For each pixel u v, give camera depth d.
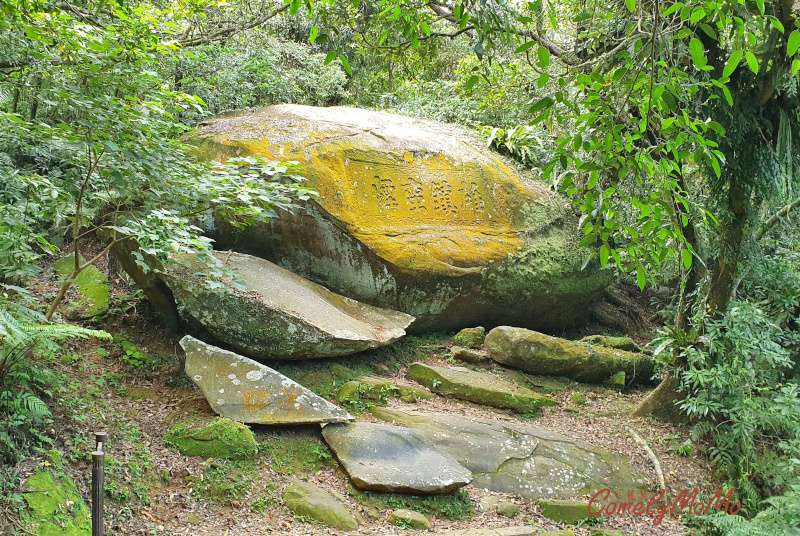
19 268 3.87
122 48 4.27
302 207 6.31
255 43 10.31
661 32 2.79
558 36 8.23
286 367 5.73
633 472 5.42
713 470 5.66
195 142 6.58
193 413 4.85
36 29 3.97
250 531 3.84
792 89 5.35
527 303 7.46
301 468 4.60
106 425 4.44
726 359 5.96
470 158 7.60
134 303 6.15
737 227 6.03
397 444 4.84
